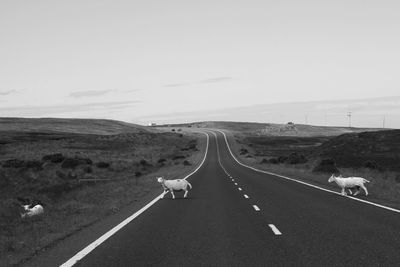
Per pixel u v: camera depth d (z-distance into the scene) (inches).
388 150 3240.7
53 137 6314.0
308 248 444.5
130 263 396.8
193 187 1384.1
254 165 3314.5
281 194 1072.2
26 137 6166.3
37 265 394.0
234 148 5753.0
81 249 464.4
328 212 724.7
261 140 7554.1
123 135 6392.7
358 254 410.3
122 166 2999.5
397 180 1464.1
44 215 749.3
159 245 479.8
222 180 1726.1
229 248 455.2
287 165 2950.3
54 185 1469.0
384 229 548.4
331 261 385.1
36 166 2573.8
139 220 684.7
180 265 385.7
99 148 4987.7
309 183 1417.3
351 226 577.6
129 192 1219.9
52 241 505.4
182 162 3887.8
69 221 671.1
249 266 375.9
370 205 805.2
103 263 398.3
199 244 480.7
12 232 577.6
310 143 7367.1
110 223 658.2
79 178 2036.2
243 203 898.1
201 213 754.8
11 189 1330.0
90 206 879.1
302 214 709.9
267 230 563.8
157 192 1223.5
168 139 6574.8
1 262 400.2
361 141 3553.2
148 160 3946.9
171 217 712.4
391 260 382.6
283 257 406.6
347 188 1098.1
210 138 7121.1
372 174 1753.2
